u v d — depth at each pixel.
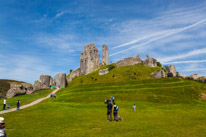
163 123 21.78
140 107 45.09
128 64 153.62
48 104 44.62
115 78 128.00
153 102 52.47
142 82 79.56
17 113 31.89
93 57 169.50
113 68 149.88
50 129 18.62
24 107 46.03
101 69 151.25
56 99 62.16
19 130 18.22
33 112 33.03
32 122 23.11
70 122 23.11
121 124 20.83
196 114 33.06
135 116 29.95
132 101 53.78
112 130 17.33
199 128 18.19
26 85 91.50
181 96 58.69
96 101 55.75
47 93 87.94
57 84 135.12
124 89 69.25
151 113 34.78
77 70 182.88
